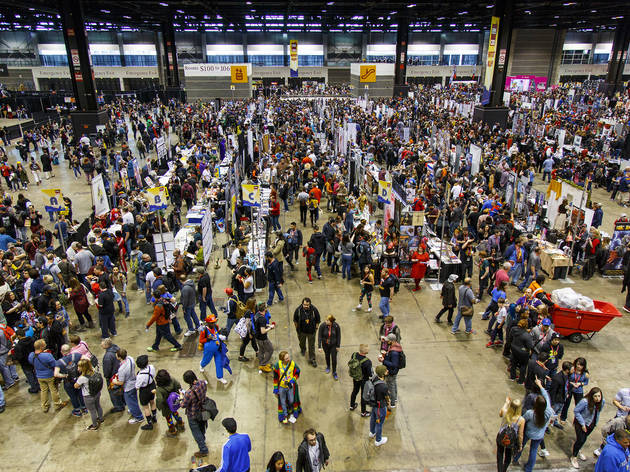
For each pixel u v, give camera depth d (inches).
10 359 390.6
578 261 625.3
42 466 308.5
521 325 381.1
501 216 653.3
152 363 416.5
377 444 324.5
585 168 995.9
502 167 885.2
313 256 580.1
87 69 1409.9
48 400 366.9
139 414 348.2
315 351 441.4
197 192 941.2
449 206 690.8
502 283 463.8
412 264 556.7
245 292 507.8
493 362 422.0
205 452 312.7
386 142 1214.9
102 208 706.8
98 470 304.3
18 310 430.6
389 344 358.3
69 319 452.1
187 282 453.1
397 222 651.5
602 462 267.7
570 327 446.9
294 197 946.1
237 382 394.3
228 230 678.5
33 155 1305.4
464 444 328.2
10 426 346.6
